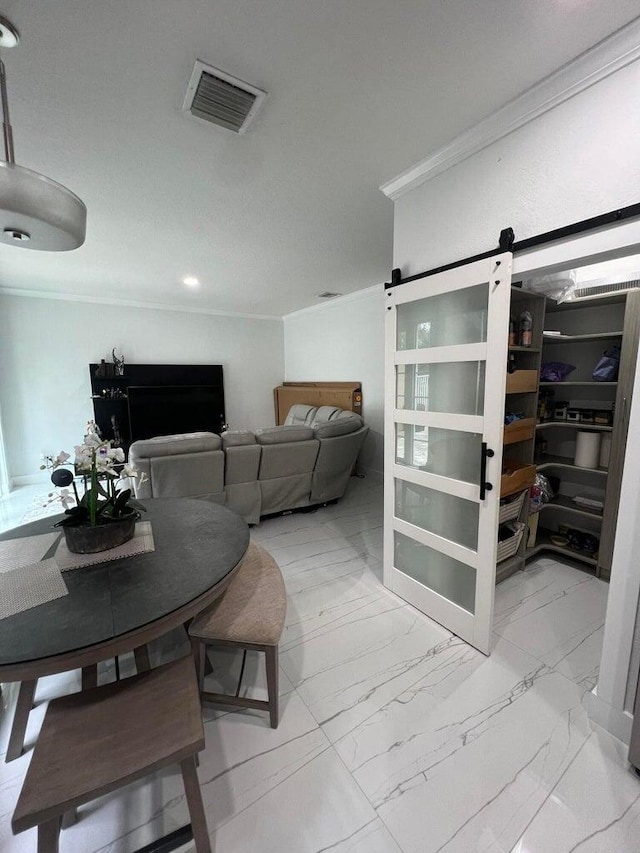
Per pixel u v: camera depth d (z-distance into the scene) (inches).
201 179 82.7
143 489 114.3
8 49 48.0
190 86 55.4
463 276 68.1
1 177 40.3
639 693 48.6
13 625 39.8
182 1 42.6
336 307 221.9
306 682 66.2
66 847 42.8
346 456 153.0
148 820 45.3
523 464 97.9
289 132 66.6
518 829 44.1
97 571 50.8
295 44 48.6
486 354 65.8
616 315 100.0
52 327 202.7
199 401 248.2
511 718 58.7
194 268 153.1
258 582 63.6
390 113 62.0
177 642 76.9
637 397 49.3
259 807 46.6
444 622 80.2
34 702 62.9
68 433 211.0
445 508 79.7
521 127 60.9
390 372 87.3
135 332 227.1
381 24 45.8
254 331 271.1
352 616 84.9
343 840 43.3
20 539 60.9
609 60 49.5
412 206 81.8
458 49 49.6
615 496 93.4
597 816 45.4
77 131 66.0
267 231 113.2
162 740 36.3
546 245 58.9
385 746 54.3
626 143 50.0
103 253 133.3
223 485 126.4
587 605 87.3
